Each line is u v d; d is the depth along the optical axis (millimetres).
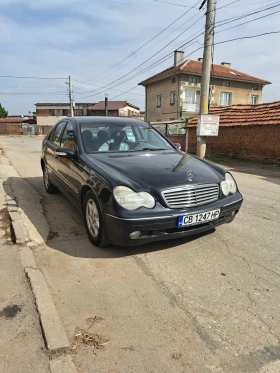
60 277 2852
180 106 31844
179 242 3648
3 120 58250
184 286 2752
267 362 1928
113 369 1842
